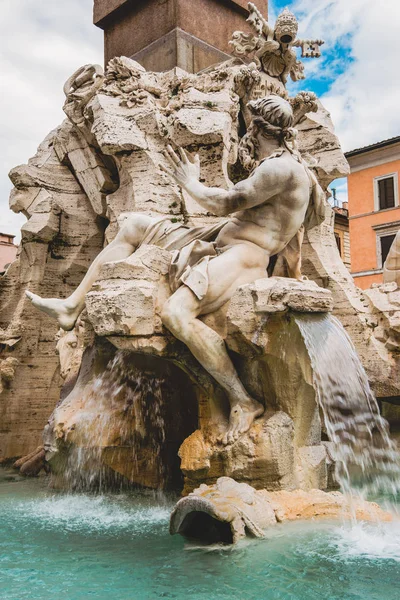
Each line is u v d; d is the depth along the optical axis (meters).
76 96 9.96
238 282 6.46
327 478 6.97
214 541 5.18
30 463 9.28
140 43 11.11
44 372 10.63
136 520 6.14
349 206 34.88
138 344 6.26
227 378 6.28
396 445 8.80
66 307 7.37
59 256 10.69
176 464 7.69
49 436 7.51
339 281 10.34
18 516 6.37
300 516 5.65
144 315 6.23
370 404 6.77
